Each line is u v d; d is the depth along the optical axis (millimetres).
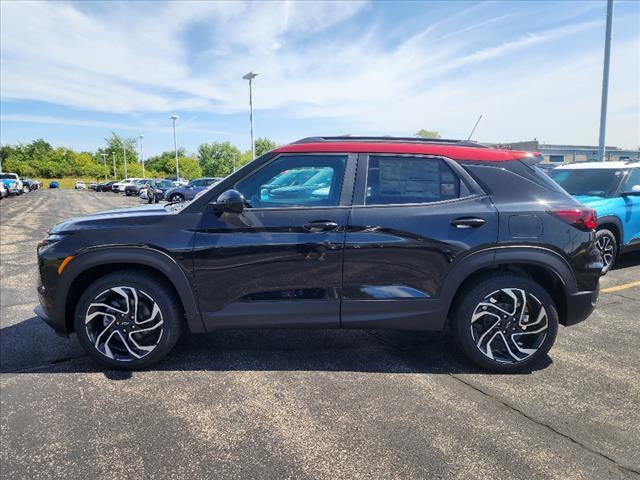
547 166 7703
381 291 2977
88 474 2057
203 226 2975
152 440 2318
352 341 3707
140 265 3129
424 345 3617
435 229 2928
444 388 2873
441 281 2955
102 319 3109
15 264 7301
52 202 27797
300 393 2812
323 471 2066
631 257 7312
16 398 2762
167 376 3062
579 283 3016
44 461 2150
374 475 2035
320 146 3084
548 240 2934
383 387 2891
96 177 98500
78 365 3252
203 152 108062
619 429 2398
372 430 2395
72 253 2967
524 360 3043
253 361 3309
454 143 3213
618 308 4492
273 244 2932
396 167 3035
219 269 2961
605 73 13242
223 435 2361
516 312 3037
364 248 2934
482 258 2934
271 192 3053
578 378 2996
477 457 2162
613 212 5883
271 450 2230
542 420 2486
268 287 2984
